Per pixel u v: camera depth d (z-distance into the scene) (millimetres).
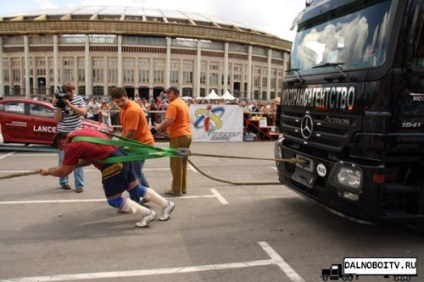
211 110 14023
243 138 14844
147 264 3596
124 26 62125
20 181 7188
